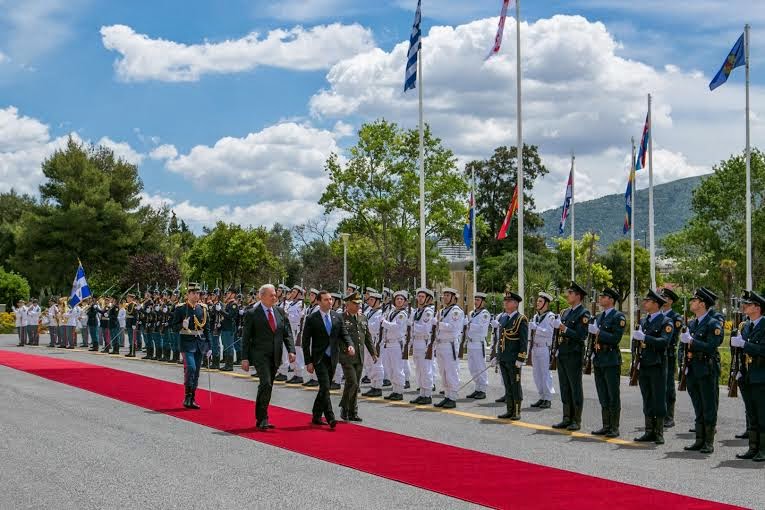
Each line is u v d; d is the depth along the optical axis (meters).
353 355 13.91
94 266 65.06
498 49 24.03
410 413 15.16
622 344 38.97
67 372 22.08
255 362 12.95
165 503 8.12
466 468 10.04
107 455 10.50
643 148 30.73
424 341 16.52
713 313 11.89
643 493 8.86
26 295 60.69
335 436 12.34
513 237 79.75
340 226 56.41
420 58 25.16
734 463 10.84
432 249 55.59
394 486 9.03
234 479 9.23
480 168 81.19
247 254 73.88
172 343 27.12
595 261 84.50
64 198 64.19
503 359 14.64
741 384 11.29
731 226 67.25
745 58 25.73
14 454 10.48
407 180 51.03
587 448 11.75
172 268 61.12
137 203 67.62
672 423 14.11
